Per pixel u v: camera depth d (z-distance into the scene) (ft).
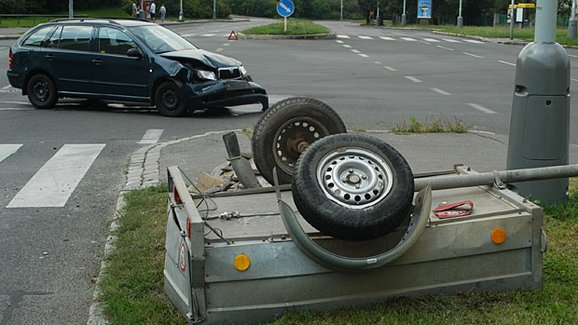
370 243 15.48
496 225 15.44
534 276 15.79
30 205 26.40
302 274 14.74
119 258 19.76
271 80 66.64
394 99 55.01
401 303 15.16
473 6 273.13
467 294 15.46
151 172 30.63
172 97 47.11
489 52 107.96
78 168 32.22
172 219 16.53
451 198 17.38
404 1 269.44
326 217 14.75
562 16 223.30
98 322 16.37
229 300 14.57
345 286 14.96
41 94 50.83
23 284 18.99
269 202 17.60
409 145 34.63
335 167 15.30
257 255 14.56
